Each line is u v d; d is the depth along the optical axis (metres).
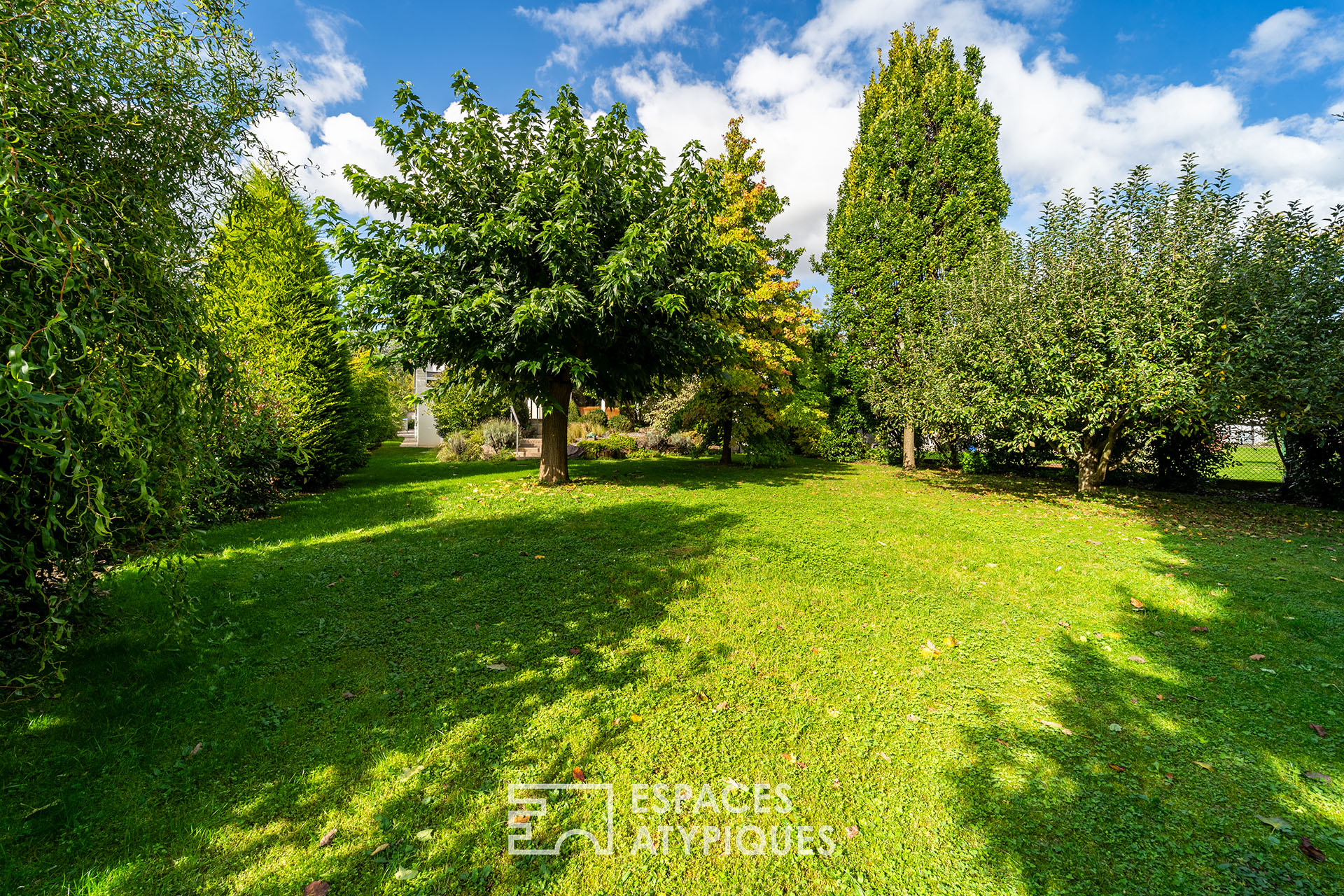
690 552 5.48
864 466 14.72
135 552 2.80
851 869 1.92
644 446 19.52
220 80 2.79
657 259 8.46
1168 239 7.46
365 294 8.59
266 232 8.31
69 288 1.96
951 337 10.09
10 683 2.55
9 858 1.88
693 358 10.45
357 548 5.62
